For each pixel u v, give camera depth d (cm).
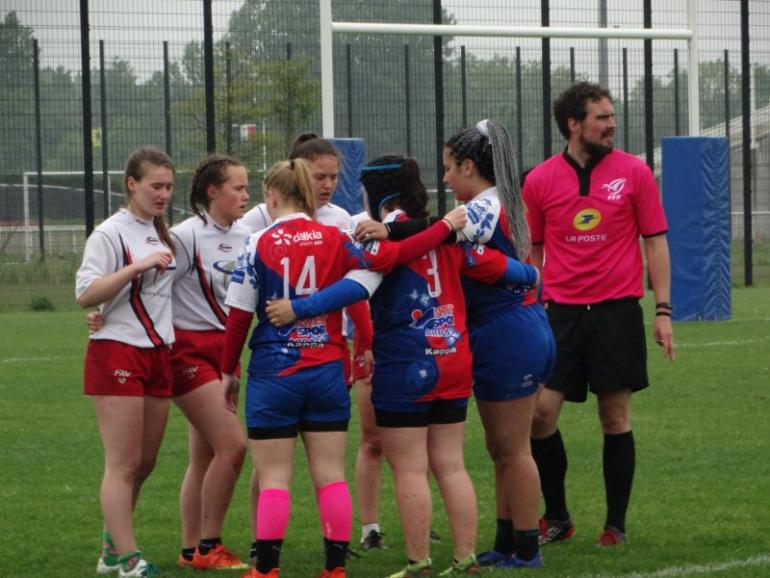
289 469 1455
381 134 6197
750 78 6325
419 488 1462
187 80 5822
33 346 4156
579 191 1722
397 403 1460
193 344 1606
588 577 1512
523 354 1524
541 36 4491
